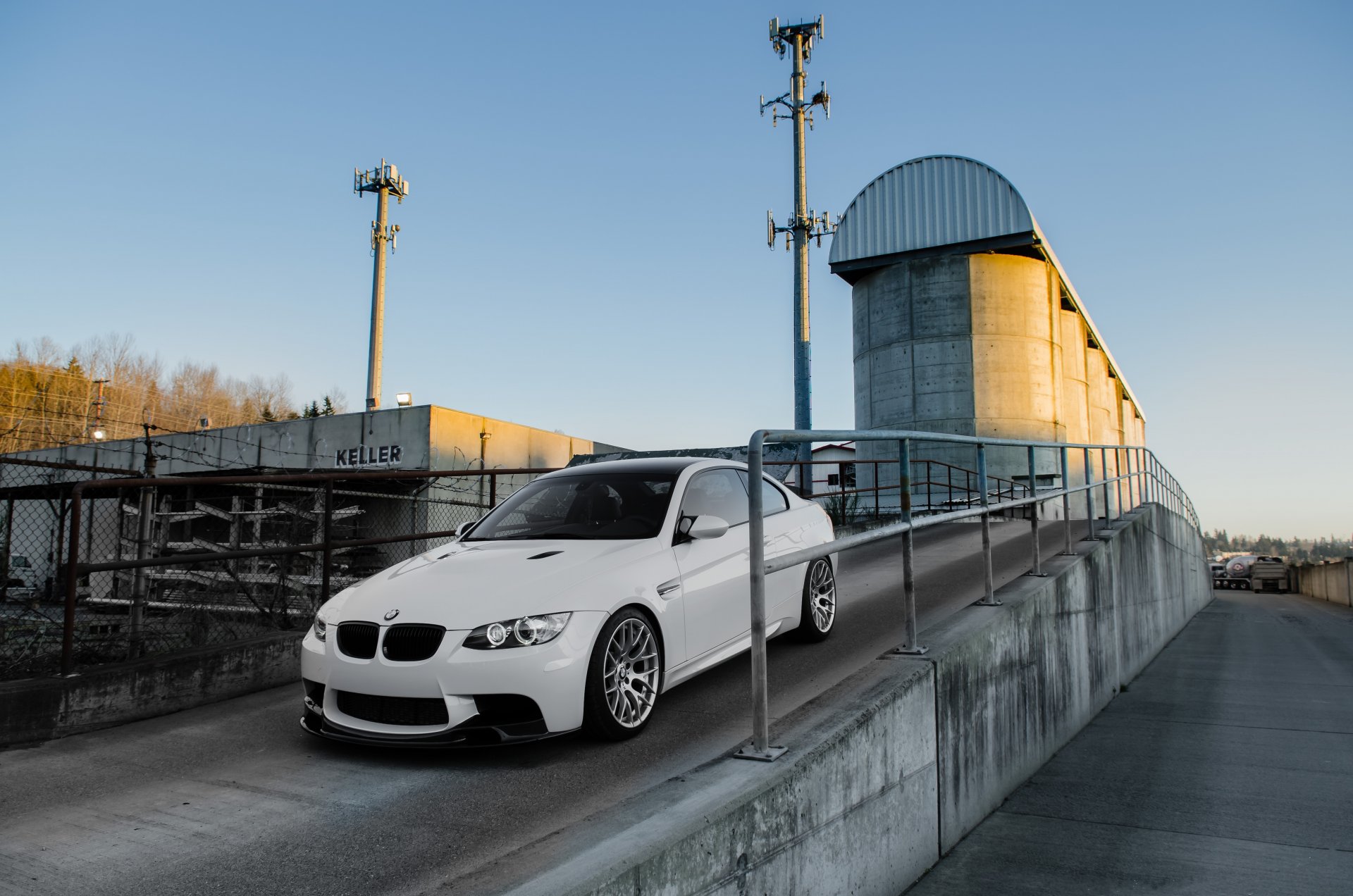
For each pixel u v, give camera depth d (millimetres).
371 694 3945
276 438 26812
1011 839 5277
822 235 27141
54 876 2912
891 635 6527
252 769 4070
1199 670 13789
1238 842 5227
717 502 5422
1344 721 9133
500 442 27656
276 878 2855
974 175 25875
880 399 26969
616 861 2508
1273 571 52156
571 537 4891
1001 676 6188
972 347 25516
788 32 27094
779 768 3359
